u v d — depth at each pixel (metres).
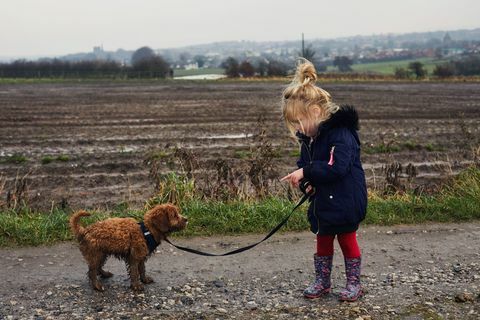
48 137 17.12
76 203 9.94
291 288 5.75
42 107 25.95
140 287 5.64
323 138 5.21
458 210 8.45
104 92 36.25
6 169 12.53
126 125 19.84
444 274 6.10
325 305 5.30
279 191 9.61
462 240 7.32
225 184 9.20
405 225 8.04
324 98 5.21
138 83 48.12
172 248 7.01
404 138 17.11
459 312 5.09
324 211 5.20
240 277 6.06
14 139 16.70
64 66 58.66
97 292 5.62
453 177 10.27
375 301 5.37
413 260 6.57
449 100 30.19
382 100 30.27
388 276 6.05
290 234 7.57
